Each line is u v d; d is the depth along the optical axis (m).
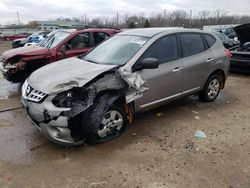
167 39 4.97
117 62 4.51
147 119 5.14
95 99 4.00
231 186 3.20
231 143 4.22
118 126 4.32
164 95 4.92
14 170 3.49
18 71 6.72
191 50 5.37
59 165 3.61
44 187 3.18
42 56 6.87
